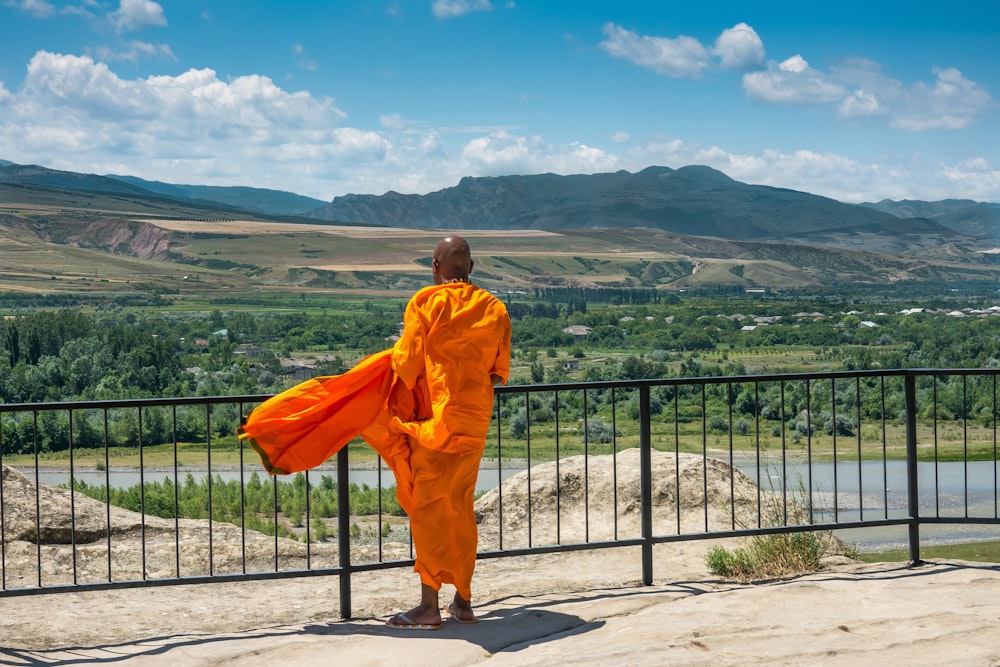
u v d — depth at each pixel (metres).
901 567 5.59
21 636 4.75
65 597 5.76
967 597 4.83
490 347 4.20
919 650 3.99
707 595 5.00
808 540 5.97
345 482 4.82
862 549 14.00
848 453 37.31
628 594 5.11
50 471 42.22
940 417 46.22
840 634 4.22
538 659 3.98
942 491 25.14
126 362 102.81
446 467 4.29
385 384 4.31
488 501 9.02
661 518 8.38
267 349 157.50
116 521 7.56
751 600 4.84
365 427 4.32
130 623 5.06
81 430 47.47
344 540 4.82
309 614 5.16
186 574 6.68
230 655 4.18
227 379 104.69
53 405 4.47
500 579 6.04
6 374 95.50
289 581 6.25
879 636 4.18
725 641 4.15
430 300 4.20
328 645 4.27
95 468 42.81
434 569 4.40
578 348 148.38
